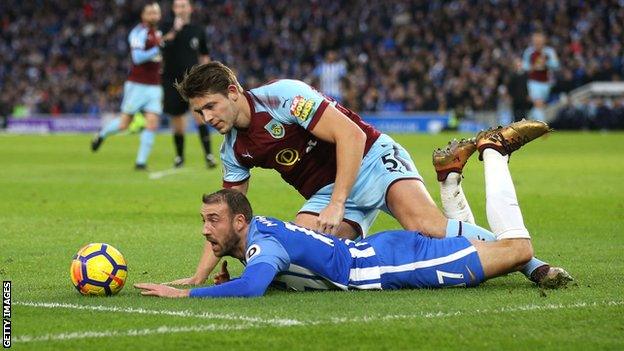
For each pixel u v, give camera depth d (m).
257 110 8.85
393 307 7.54
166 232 12.87
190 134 45.44
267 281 7.89
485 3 54.03
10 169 23.98
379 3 56.06
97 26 58.59
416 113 48.22
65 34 58.34
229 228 8.20
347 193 8.70
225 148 9.19
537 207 15.89
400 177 9.16
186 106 23.53
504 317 7.22
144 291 8.02
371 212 9.44
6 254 10.95
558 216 14.71
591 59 49.34
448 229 8.94
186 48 22.75
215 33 56.53
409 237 8.38
